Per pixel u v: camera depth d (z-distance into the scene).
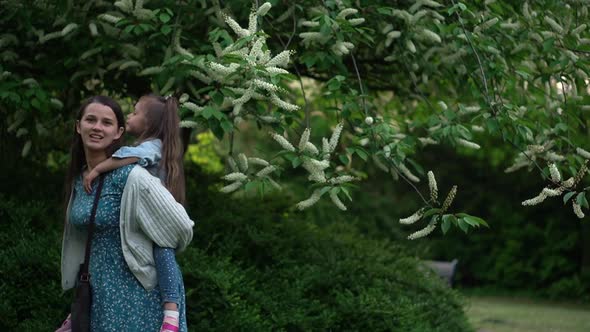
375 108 6.26
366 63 6.51
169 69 4.61
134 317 2.96
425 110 7.12
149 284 2.98
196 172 6.86
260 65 3.84
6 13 5.26
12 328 4.55
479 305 12.80
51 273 4.74
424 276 6.63
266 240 5.75
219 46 4.13
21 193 5.86
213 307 4.80
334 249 6.29
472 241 16.33
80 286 3.00
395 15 5.20
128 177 2.97
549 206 15.64
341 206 4.20
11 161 6.20
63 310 4.59
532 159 5.01
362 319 5.20
